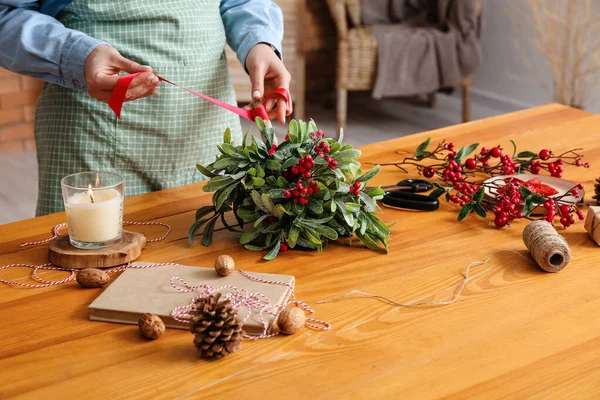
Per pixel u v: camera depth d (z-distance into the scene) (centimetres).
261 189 110
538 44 402
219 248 113
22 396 78
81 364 84
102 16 140
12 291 100
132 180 153
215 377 82
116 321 93
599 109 389
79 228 107
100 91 125
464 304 98
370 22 394
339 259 110
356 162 114
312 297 99
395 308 96
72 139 146
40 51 128
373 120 416
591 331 91
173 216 125
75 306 97
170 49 146
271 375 82
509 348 87
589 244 116
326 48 429
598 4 377
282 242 112
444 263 109
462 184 131
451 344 88
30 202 306
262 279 100
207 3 150
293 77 399
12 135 364
